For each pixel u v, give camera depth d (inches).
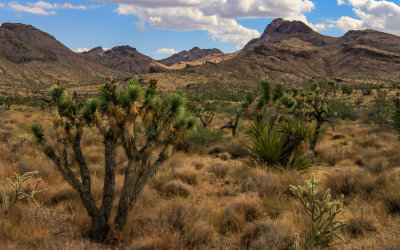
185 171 376.5
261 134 446.9
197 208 228.1
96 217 194.2
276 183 312.3
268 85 587.8
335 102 1742.1
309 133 414.6
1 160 370.0
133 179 195.2
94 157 445.4
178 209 219.5
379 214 243.8
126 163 403.5
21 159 387.9
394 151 563.5
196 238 186.4
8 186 266.1
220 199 298.4
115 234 188.1
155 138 199.2
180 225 199.5
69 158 405.1
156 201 266.2
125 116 184.5
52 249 161.0
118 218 194.4
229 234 208.8
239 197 259.8
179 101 197.3
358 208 253.0
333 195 304.3
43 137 189.5
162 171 386.9
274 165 395.5
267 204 260.7
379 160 444.5
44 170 341.4
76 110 198.7
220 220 229.0
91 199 195.3
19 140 493.7
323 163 527.5
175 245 174.2
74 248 163.0
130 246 179.2
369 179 334.3
